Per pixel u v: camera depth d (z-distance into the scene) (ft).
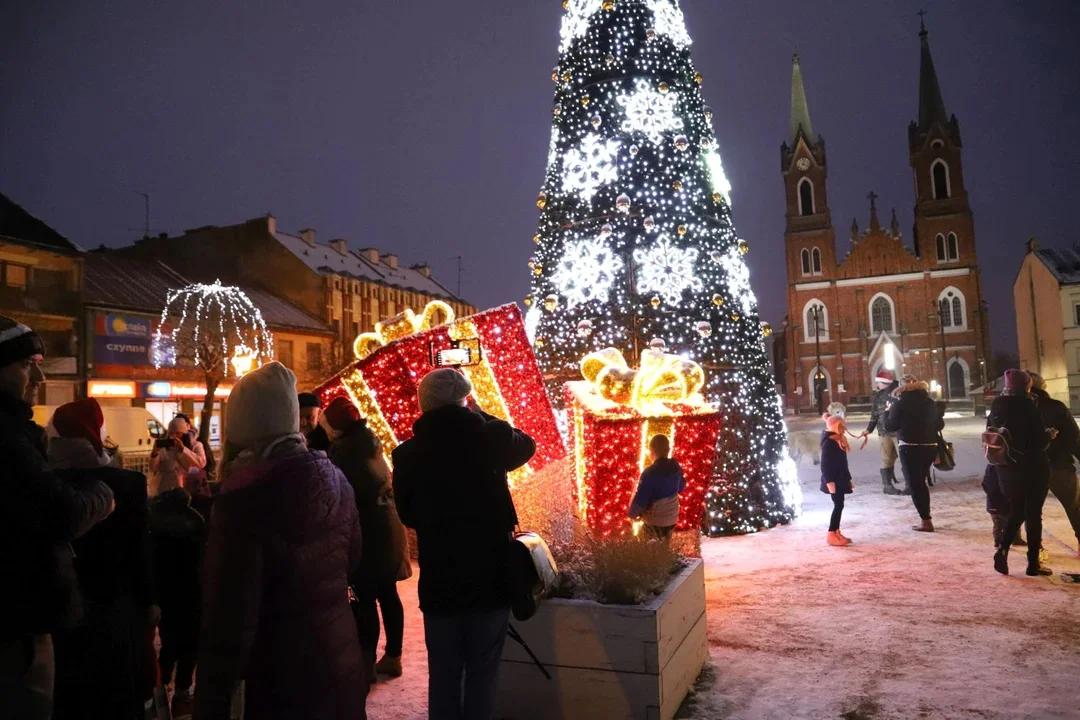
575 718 12.45
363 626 14.55
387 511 15.06
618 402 22.41
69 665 9.66
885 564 23.16
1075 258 166.71
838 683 14.05
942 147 214.90
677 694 13.09
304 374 126.21
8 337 8.20
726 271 32.27
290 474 7.89
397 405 23.20
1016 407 20.98
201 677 7.38
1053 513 31.14
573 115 32.50
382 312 156.66
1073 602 18.49
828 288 217.77
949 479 43.19
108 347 88.74
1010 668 14.42
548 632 12.64
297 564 7.78
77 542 9.82
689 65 33.91
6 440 7.72
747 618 18.33
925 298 212.43
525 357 25.30
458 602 9.77
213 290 104.58
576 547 15.05
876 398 38.91
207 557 7.59
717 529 29.14
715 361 30.71
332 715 7.84
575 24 33.19
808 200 221.66
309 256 147.43
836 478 26.32
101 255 108.47
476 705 9.79
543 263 32.65
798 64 223.92
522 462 10.83
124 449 47.50
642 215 31.01
